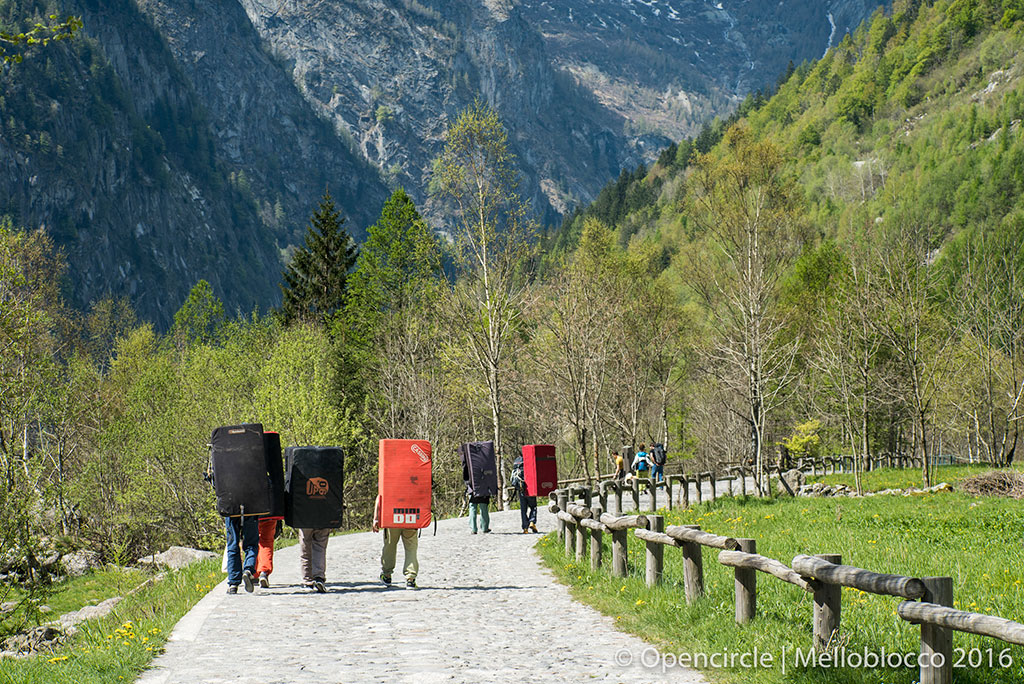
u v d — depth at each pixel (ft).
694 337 171.01
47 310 134.41
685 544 34.99
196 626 34.14
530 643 30.12
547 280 158.10
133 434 137.69
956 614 19.22
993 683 22.57
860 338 137.59
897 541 55.57
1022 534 56.59
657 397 199.31
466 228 144.25
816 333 158.92
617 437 193.98
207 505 125.59
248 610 38.19
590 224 192.95
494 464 84.99
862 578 22.57
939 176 393.70
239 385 148.36
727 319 145.69
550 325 153.79
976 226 329.11
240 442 43.62
